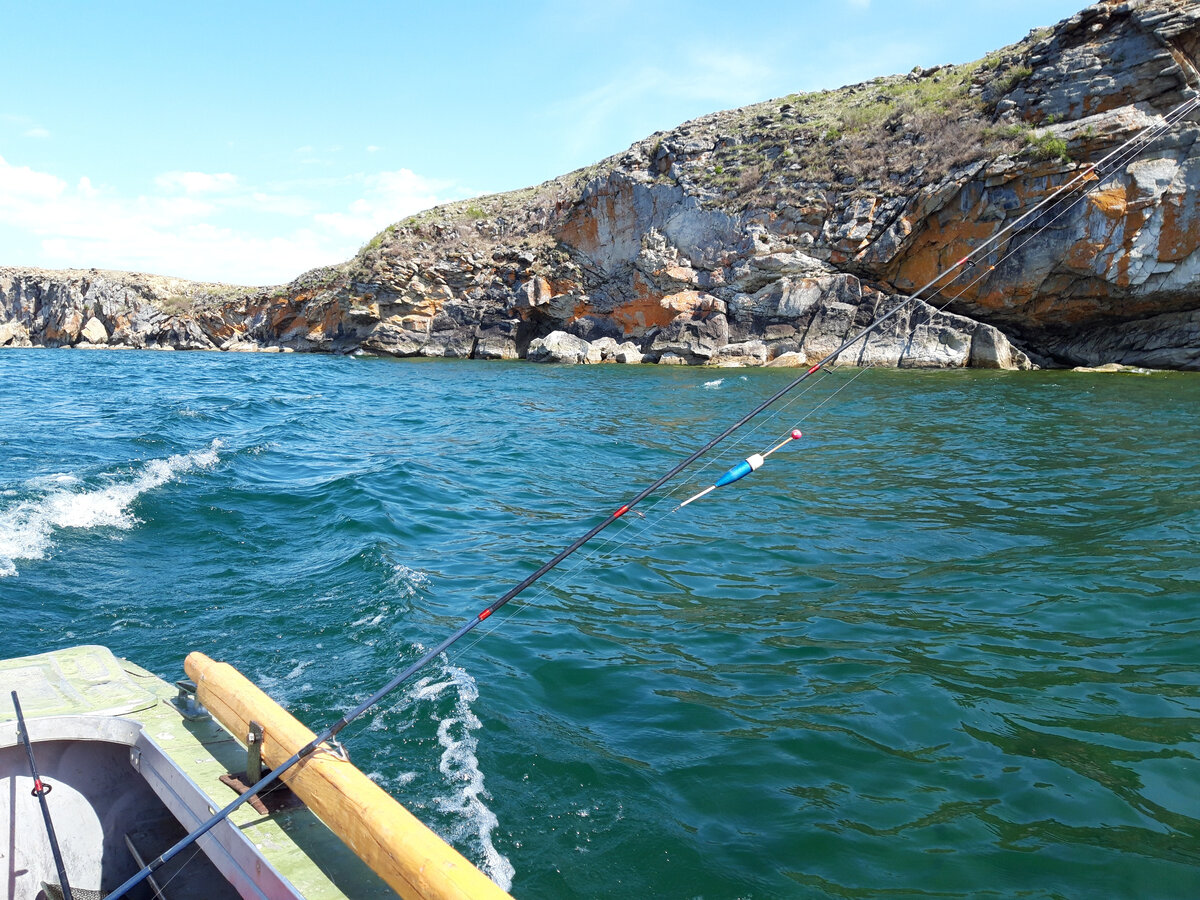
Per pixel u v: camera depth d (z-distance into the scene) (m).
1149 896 3.27
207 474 10.66
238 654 5.52
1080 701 4.96
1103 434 14.66
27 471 10.00
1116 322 27.64
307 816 2.74
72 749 3.35
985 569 7.50
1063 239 25.62
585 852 3.57
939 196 27.53
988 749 4.42
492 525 9.23
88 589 6.60
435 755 4.33
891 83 37.47
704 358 33.00
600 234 37.41
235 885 2.62
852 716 4.80
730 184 33.50
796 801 3.95
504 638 5.95
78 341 60.44
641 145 39.00
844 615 6.47
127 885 2.55
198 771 2.94
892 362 28.88
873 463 12.60
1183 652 5.62
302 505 9.51
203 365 36.41
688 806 3.92
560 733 4.60
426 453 13.66
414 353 42.56
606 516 9.65
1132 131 24.34
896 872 3.44
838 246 30.28
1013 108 27.39
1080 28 26.52
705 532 8.91
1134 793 4.00
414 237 45.88
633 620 6.41
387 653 5.56
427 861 2.14
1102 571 7.31
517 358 40.34
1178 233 24.22
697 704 4.97
